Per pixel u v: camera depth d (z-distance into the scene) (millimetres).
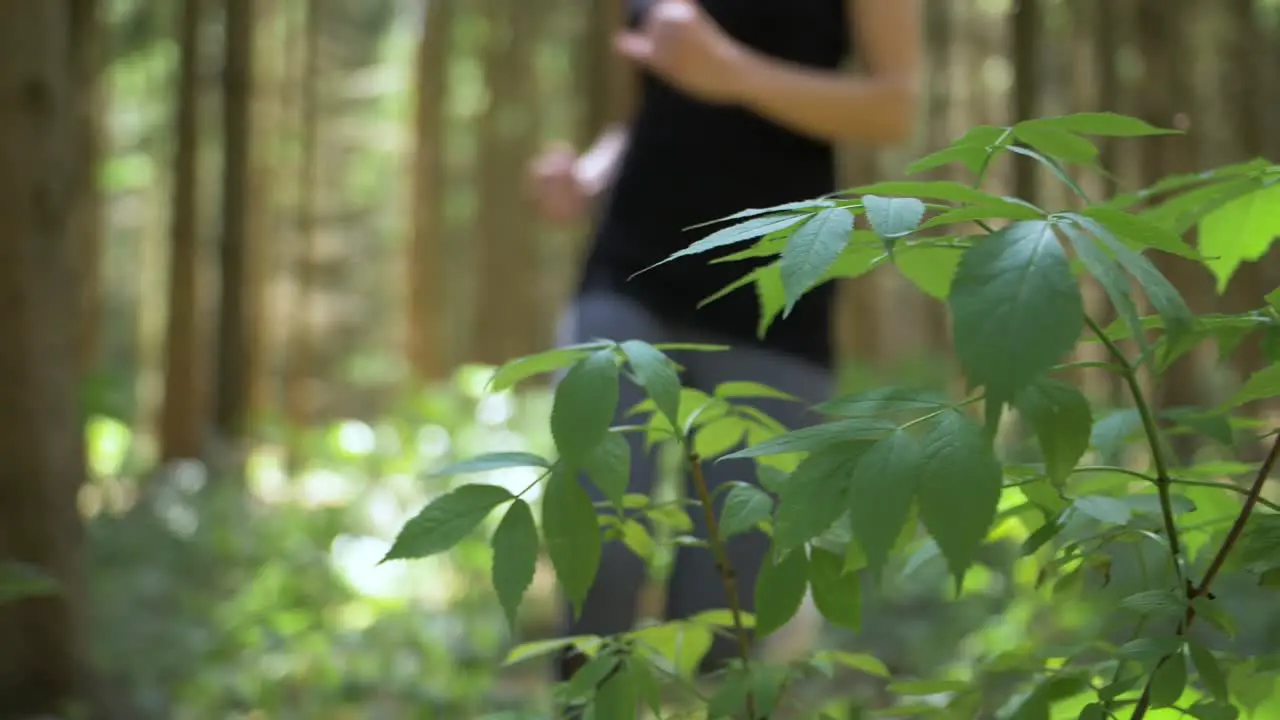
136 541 5457
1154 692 712
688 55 1907
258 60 12633
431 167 12859
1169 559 765
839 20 2107
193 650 3756
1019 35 7410
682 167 2090
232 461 7867
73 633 3035
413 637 4051
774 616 779
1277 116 10234
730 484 834
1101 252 565
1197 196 878
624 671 816
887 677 892
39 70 2975
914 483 610
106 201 12133
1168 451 904
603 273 2098
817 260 607
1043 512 815
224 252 8445
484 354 14234
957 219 625
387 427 8266
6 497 2953
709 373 2061
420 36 12945
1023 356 521
